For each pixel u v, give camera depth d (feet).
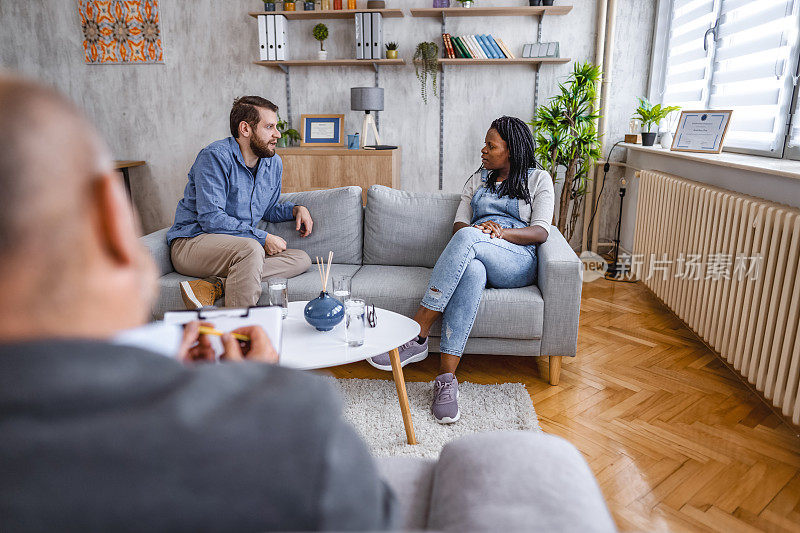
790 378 5.69
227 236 7.77
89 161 1.11
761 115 8.81
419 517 2.52
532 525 1.94
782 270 5.95
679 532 4.51
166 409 1.06
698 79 10.98
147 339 1.27
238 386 1.20
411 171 14.53
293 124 14.56
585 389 7.05
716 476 5.27
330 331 5.83
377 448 5.70
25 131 1.02
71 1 14.33
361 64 13.87
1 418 0.98
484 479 2.25
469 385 7.10
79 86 14.89
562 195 12.84
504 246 7.15
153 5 14.17
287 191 13.32
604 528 1.96
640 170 11.90
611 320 9.50
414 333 5.74
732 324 6.98
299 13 13.14
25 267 1.05
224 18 14.06
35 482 0.99
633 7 12.89
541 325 6.92
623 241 13.55
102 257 1.15
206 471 1.06
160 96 14.75
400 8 13.52
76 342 1.05
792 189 6.70
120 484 1.02
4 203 1.01
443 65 13.69
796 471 5.34
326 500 1.11
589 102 12.60
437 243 8.64
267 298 7.61
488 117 13.94
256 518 1.08
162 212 15.56
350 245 8.84
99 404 1.02
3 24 14.64
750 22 9.13
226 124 14.76
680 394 6.89
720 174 8.55
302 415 1.16
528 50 13.07
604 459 5.55
